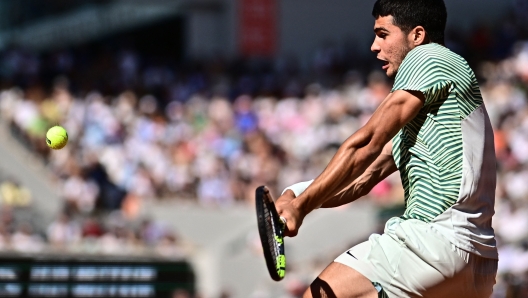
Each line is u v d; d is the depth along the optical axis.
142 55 74.25
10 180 46.41
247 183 49.53
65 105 53.22
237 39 70.88
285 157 51.09
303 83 63.50
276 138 53.81
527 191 41.34
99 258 22.06
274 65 68.75
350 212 44.38
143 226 44.34
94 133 50.94
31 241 41.22
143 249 41.12
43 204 45.88
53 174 47.06
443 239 10.36
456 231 10.37
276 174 49.31
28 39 71.00
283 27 72.94
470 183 10.33
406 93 10.18
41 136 50.00
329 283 10.66
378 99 56.50
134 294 21.95
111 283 21.61
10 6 70.62
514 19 70.62
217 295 41.56
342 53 68.75
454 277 10.42
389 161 11.74
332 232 44.66
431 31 10.92
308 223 45.22
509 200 39.69
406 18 10.84
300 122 54.62
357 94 58.53
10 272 20.78
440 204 10.42
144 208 47.44
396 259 10.54
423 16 10.84
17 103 51.84
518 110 51.03
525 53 62.25
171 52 74.88
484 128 10.55
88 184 46.75
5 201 45.59
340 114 54.28
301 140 52.75
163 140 52.06
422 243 10.39
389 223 10.91
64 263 21.17
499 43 66.06
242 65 66.25
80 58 64.31
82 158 48.53
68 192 46.19
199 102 58.53
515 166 43.00
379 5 11.03
